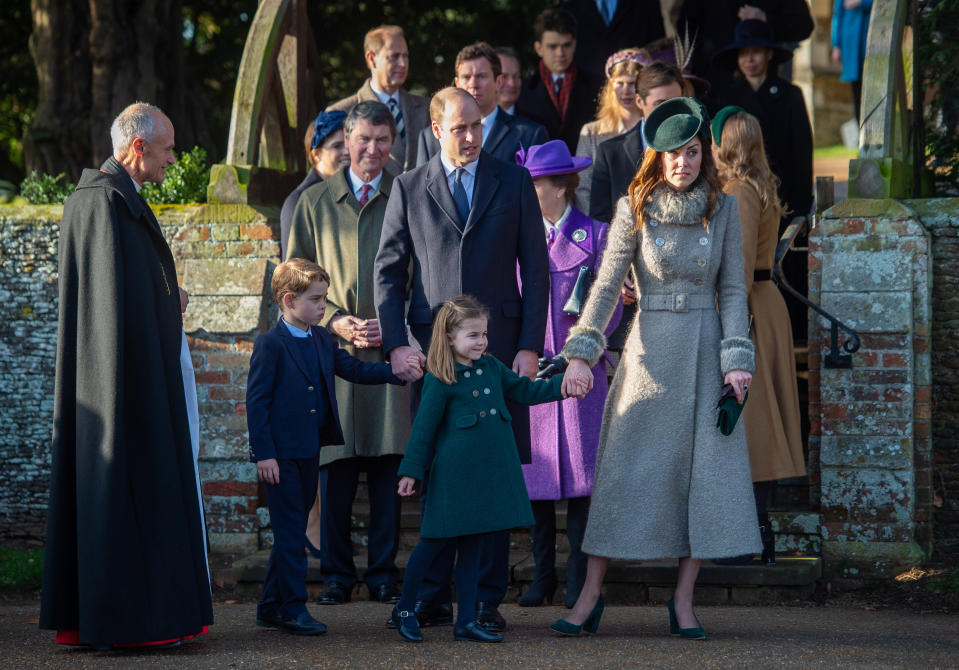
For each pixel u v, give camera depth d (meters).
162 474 9.26
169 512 9.24
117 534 9.05
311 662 8.56
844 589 12.76
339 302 12.12
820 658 8.62
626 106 14.36
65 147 21.72
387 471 11.73
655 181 9.85
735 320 9.62
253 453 10.18
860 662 8.49
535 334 10.45
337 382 11.77
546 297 10.59
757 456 11.94
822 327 13.30
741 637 9.63
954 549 13.45
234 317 14.51
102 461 9.10
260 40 15.72
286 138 16.67
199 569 9.39
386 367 10.75
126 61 22.00
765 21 16.73
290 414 10.36
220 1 28.02
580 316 10.75
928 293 13.17
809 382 13.51
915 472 13.20
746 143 12.12
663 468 9.52
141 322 9.38
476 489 9.52
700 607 11.85
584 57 17.83
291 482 10.30
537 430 11.31
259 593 12.78
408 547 13.79
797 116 16.22
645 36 17.94
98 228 9.36
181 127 22.78
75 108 21.88
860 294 13.06
